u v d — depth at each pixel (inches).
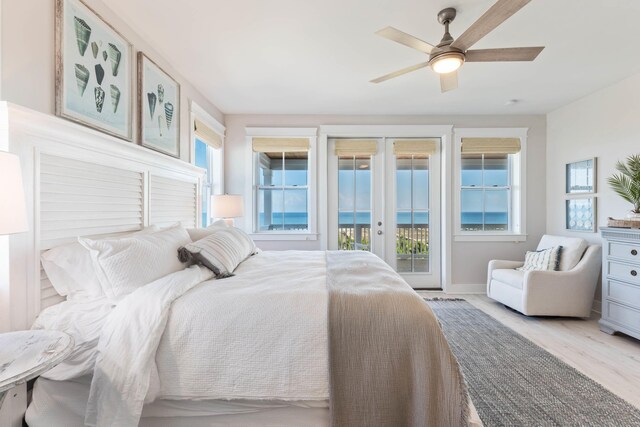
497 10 53.1
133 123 80.8
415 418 43.5
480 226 158.7
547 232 153.2
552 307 114.1
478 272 155.5
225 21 77.2
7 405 43.4
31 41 52.9
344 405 43.9
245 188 153.6
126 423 41.9
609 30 80.3
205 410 48.3
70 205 57.4
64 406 47.2
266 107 143.4
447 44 68.1
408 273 160.9
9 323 46.6
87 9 64.3
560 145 144.7
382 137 158.4
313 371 45.8
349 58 96.7
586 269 114.5
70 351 38.7
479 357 86.7
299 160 157.5
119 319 47.2
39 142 50.5
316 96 129.5
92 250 52.6
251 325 46.9
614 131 117.0
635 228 96.3
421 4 70.7
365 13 74.0
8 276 46.4
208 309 48.3
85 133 59.4
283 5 71.1
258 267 78.9
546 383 73.8
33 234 49.8
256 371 45.9
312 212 154.8
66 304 52.9
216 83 115.4
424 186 160.7
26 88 52.1
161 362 46.2
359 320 46.4
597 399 67.4
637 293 92.5
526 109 147.1
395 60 98.1
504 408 64.5
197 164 133.1
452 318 118.4
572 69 104.1
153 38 84.7
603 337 100.5
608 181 112.6
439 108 145.2
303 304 49.0
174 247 67.8
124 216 73.0
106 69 70.2
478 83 115.9
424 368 43.8
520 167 154.5
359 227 160.4
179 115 105.9
